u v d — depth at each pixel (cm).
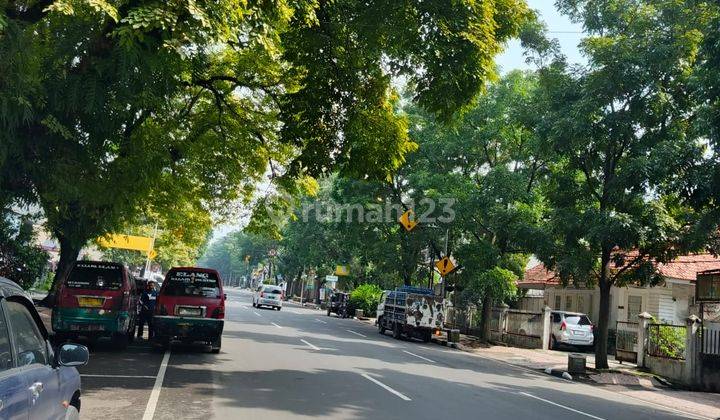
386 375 1338
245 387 1036
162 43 775
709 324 1780
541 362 2180
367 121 1301
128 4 759
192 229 2639
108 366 1195
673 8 1734
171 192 1994
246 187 2241
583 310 3231
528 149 2408
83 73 827
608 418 1079
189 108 1789
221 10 720
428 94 1155
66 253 2305
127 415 781
